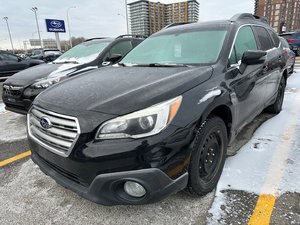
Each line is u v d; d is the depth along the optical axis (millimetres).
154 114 1902
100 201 1966
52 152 2117
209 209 2289
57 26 35500
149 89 2111
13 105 4711
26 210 2416
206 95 2238
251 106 3277
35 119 2369
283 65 4539
